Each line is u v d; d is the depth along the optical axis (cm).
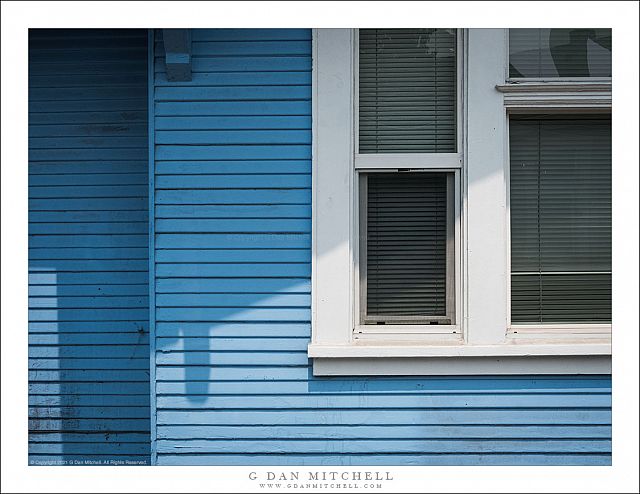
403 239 412
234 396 405
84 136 474
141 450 471
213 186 405
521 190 412
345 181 403
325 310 403
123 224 474
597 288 412
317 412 404
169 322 405
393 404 404
